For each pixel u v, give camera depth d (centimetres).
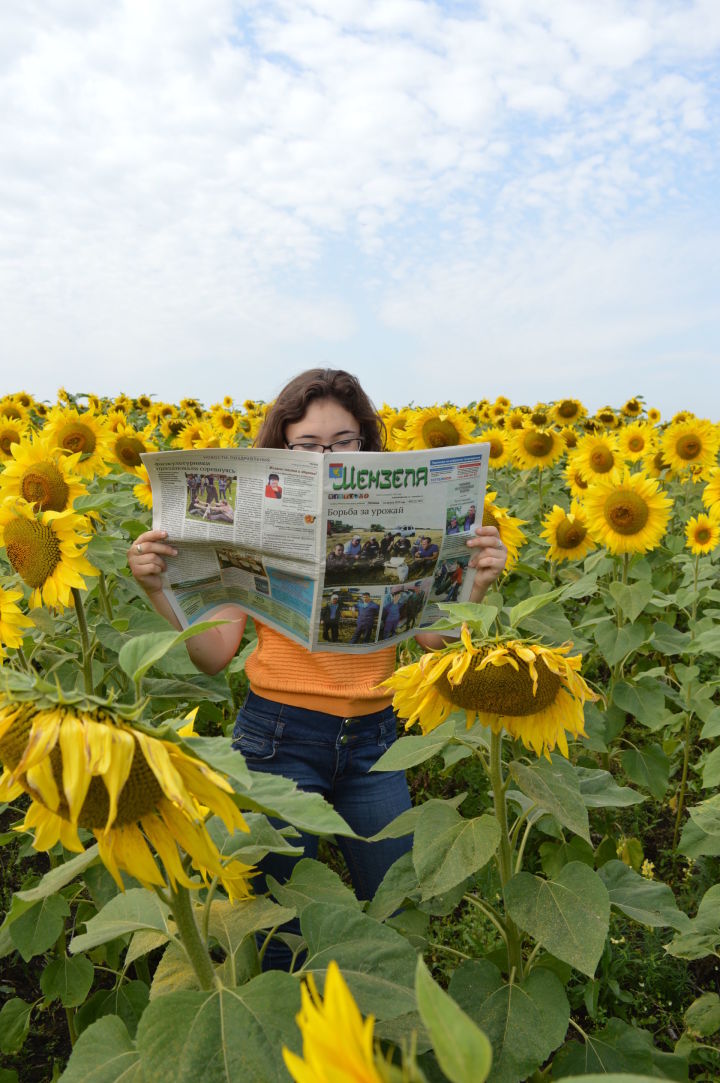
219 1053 135
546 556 579
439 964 325
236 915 183
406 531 253
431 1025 55
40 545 290
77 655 352
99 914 175
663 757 403
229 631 302
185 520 268
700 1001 273
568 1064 229
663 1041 297
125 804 126
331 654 281
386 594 259
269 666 285
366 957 165
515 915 192
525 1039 196
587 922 187
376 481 246
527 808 232
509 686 189
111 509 470
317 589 253
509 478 939
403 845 281
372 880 284
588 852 317
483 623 192
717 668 562
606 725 412
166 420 1145
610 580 551
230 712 504
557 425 1088
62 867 153
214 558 273
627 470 490
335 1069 51
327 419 283
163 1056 135
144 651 135
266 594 270
